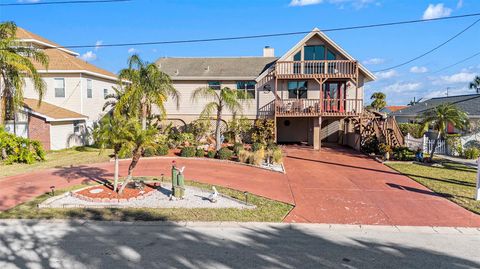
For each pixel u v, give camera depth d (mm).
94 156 21125
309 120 28062
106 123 11625
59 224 9047
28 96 26766
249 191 12859
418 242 7973
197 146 22859
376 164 18719
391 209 10602
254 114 27219
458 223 9328
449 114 18125
